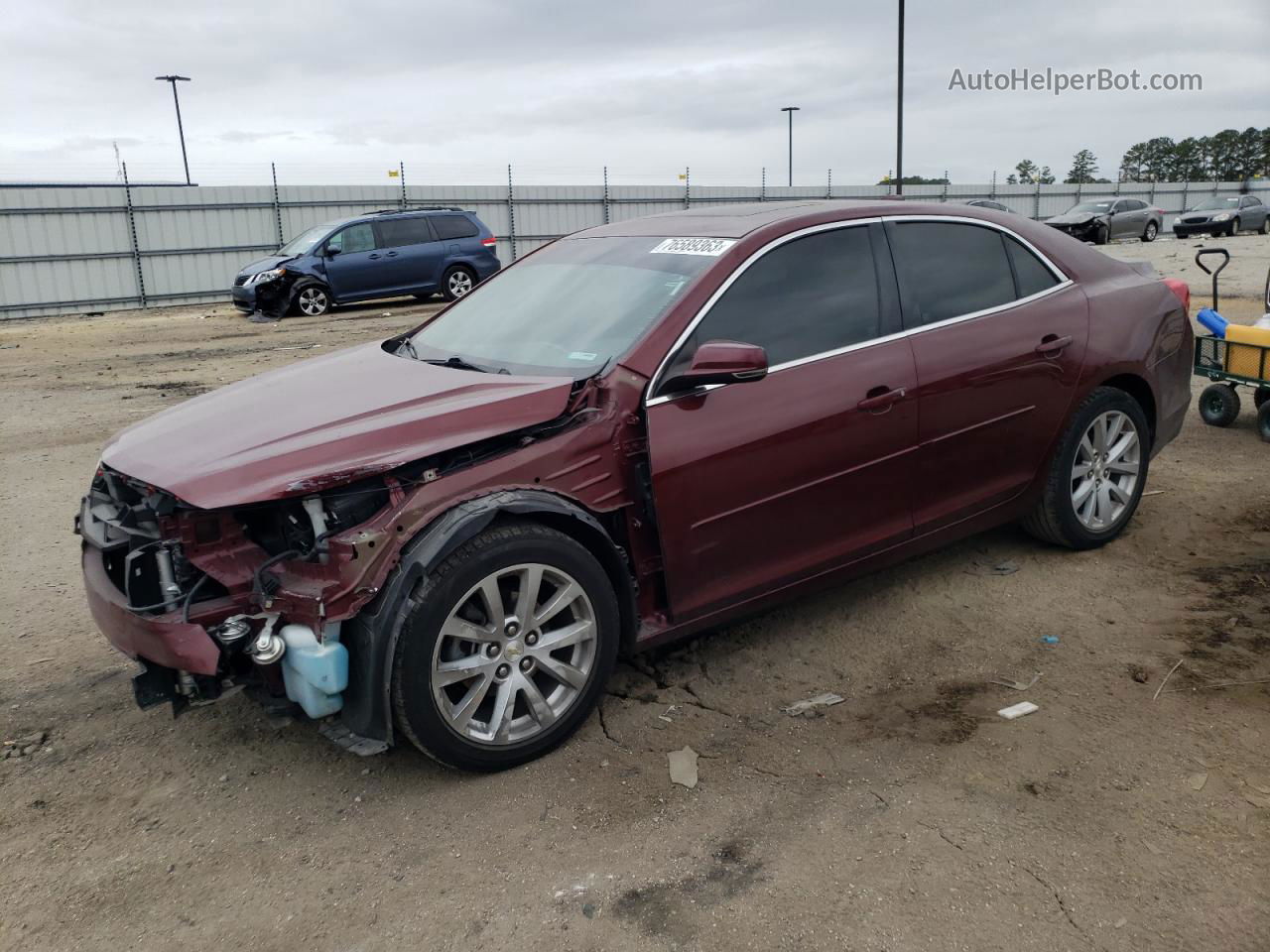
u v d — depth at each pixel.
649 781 3.04
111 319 21.81
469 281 19.80
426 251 19.09
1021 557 4.71
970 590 4.38
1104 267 4.68
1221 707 3.29
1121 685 3.48
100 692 3.75
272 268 17.95
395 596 2.79
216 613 2.85
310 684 2.78
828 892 2.50
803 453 3.53
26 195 23.30
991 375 4.03
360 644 2.82
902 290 3.90
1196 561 4.55
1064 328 4.31
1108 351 4.45
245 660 2.88
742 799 2.92
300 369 4.06
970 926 2.36
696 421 3.30
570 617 3.24
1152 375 4.69
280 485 2.76
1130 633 3.89
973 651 3.83
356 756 3.27
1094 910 2.40
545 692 3.21
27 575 5.02
